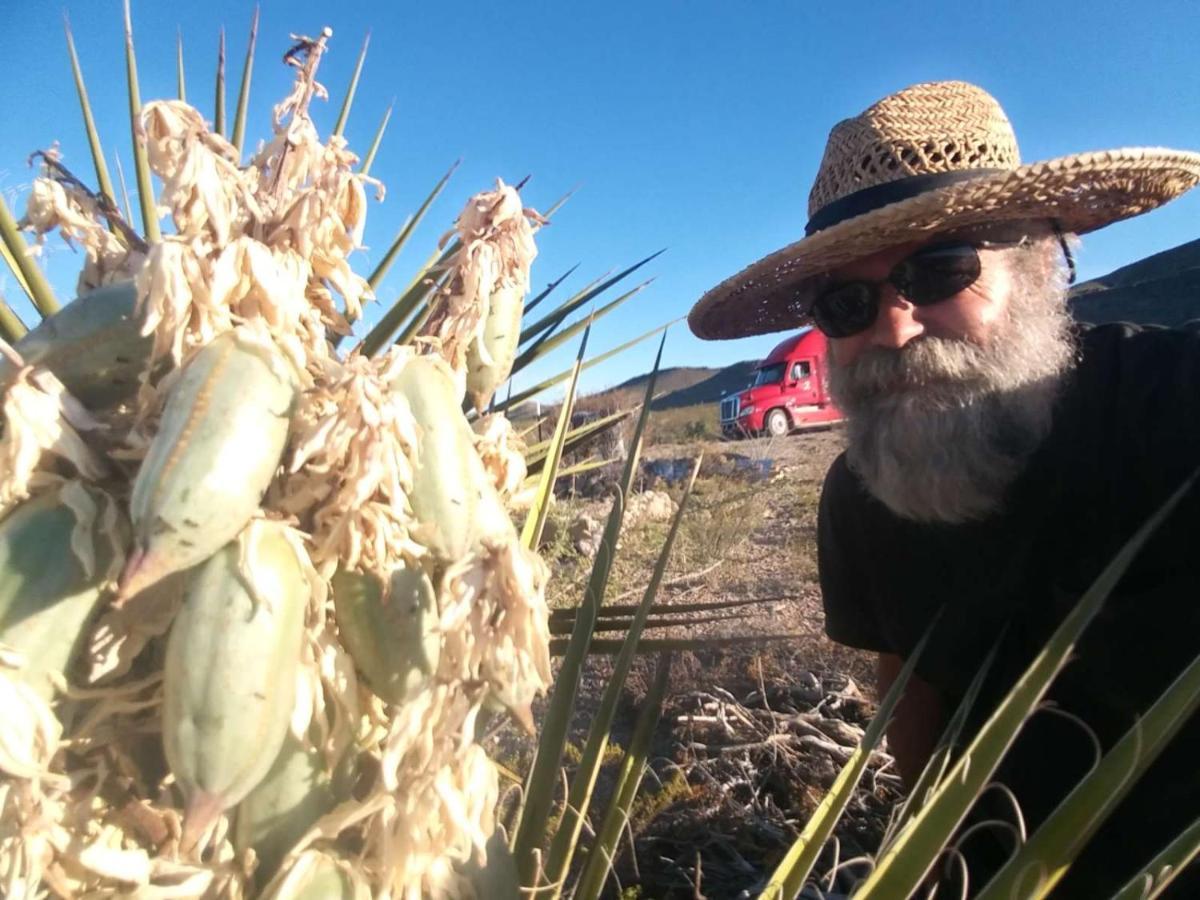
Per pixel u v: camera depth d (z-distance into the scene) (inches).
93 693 10.2
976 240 24.5
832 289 26.2
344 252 12.0
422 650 10.6
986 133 25.2
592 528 95.7
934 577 26.2
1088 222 27.1
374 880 10.6
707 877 41.3
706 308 32.3
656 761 51.8
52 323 11.0
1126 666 22.1
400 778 10.4
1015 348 23.9
